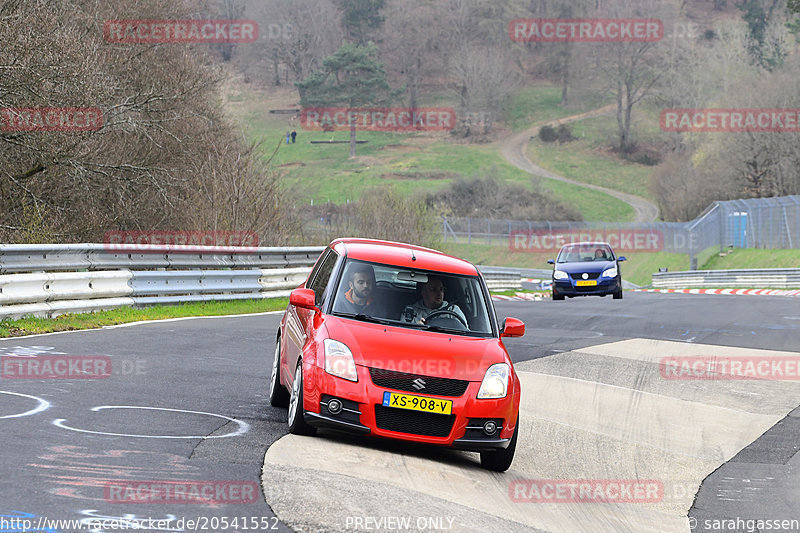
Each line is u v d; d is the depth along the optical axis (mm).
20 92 72312
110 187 87375
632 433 34000
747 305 89812
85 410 26719
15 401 27203
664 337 61156
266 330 53312
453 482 23547
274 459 22656
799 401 41656
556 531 21031
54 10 81062
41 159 77438
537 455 29688
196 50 110625
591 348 54219
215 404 29859
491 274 139500
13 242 69812
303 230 121438
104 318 51375
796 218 167250
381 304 28312
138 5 101000
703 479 28500
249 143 108000
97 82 82188
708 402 40594
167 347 42219
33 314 47438
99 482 19406
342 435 27109
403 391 25172
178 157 99562
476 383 25719
